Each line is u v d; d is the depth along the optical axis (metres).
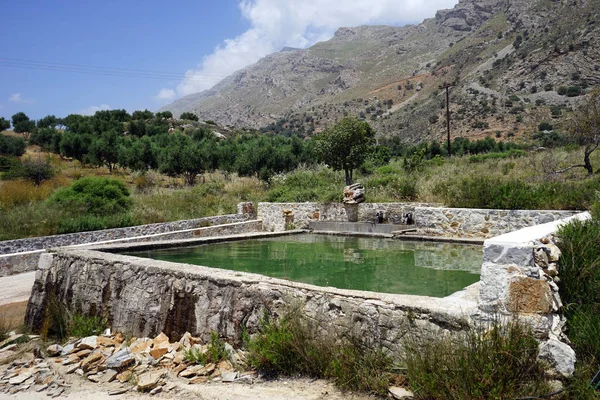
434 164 20.86
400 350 3.66
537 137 44.47
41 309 6.64
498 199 9.99
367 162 21.84
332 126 17.00
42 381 4.43
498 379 3.07
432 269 6.97
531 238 3.63
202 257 8.49
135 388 4.14
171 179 29.72
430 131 66.56
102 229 13.01
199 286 5.07
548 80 64.81
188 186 24.36
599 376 2.98
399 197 13.00
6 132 50.72
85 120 50.19
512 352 3.09
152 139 40.19
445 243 9.60
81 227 12.62
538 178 12.20
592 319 3.33
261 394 3.74
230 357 4.47
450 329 3.48
